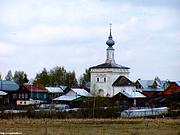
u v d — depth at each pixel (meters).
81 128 57.34
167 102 123.62
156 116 84.44
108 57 158.00
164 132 51.22
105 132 51.19
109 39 158.50
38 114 78.94
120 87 149.50
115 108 84.75
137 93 136.12
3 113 77.25
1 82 153.62
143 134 48.88
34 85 154.50
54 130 52.69
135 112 87.81
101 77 152.50
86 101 90.94
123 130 54.34
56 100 137.38
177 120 71.94
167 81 159.00
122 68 154.62
